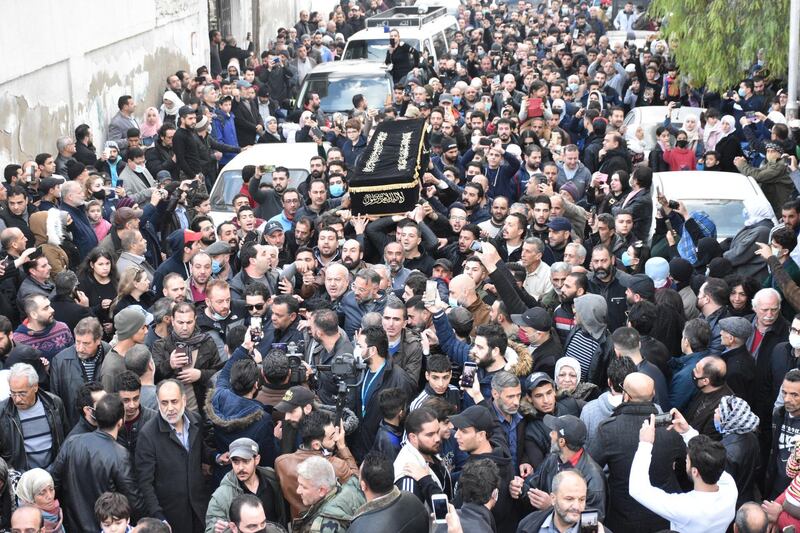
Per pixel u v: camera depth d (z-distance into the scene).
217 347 8.66
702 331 8.41
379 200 11.42
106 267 10.24
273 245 11.27
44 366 8.52
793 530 6.49
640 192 12.58
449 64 23.39
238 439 6.89
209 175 16.86
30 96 15.31
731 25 18.94
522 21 34.81
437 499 5.85
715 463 6.37
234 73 22.30
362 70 21.52
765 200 12.96
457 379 8.10
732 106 19.25
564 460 6.70
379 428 7.39
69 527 7.22
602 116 18.28
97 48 17.94
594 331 8.55
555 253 11.15
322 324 8.38
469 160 15.48
